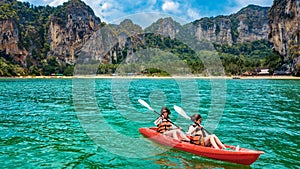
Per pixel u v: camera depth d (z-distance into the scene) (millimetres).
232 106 15992
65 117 12102
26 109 14812
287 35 74188
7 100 19734
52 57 103125
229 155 6359
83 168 6133
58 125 10383
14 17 102375
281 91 28594
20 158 6719
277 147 7582
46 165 6289
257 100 19422
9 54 98375
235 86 38375
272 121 11164
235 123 10734
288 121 11172
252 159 6207
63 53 104500
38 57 107500
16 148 7477
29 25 114812
